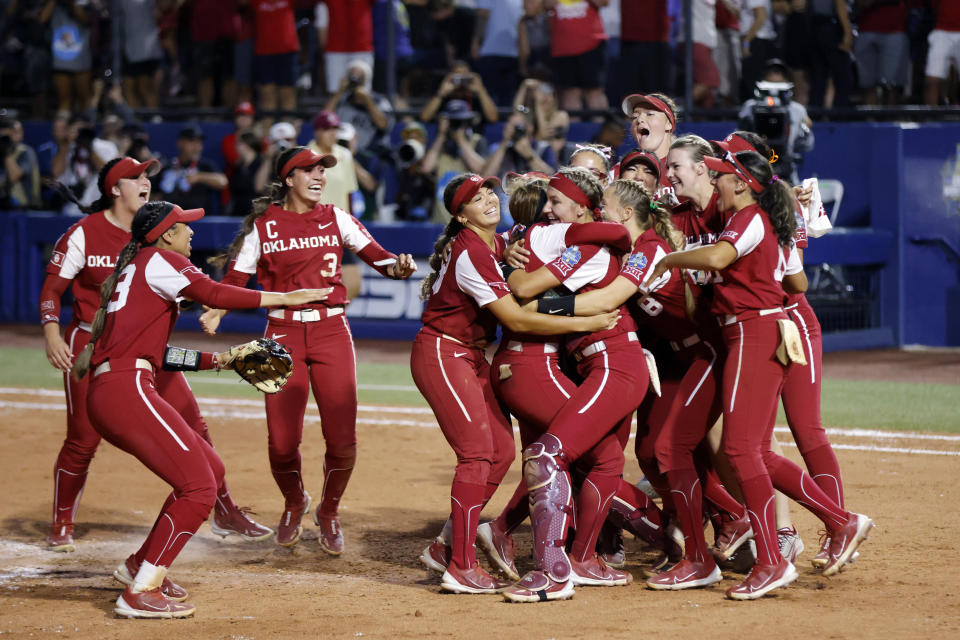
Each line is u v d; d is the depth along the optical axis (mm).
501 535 21469
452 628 18266
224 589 21328
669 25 58250
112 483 31141
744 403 19734
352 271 50594
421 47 63281
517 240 21328
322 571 22781
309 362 23859
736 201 19734
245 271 23859
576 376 21719
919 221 56375
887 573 21359
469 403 20641
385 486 30438
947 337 56688
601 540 22547
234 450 35156
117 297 19969
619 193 20875
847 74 57594
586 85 60000
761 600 19750
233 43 66250
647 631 17891
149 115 68250
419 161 57062
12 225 65062
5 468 32781
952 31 56406
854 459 32094
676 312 20844
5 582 22047
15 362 53250
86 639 18156
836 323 55281
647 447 21531
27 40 72312
